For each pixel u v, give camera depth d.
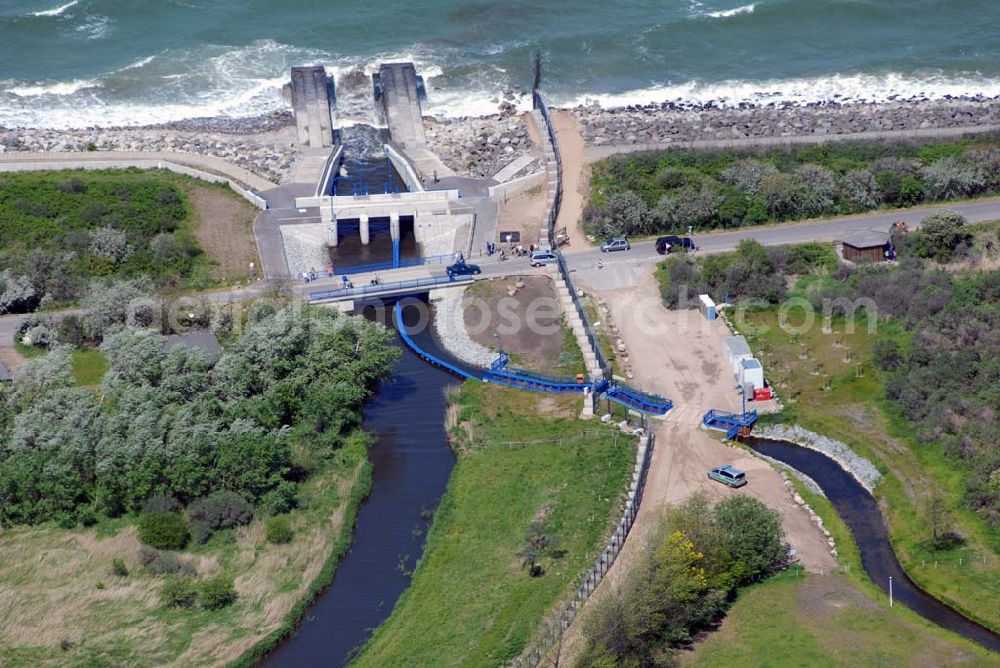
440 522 157.50
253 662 139.12
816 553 150.62
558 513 155.75
